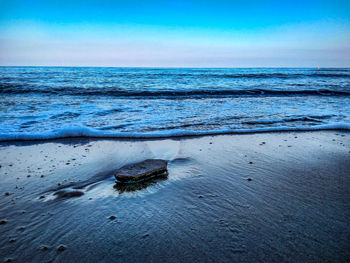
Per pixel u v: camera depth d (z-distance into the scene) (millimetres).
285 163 3393
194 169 3174
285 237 1726
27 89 12836
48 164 3375
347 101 10086
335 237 1726
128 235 1771
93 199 2373
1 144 4359
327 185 2666
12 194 2471
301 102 9781
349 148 4129
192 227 1867
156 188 2613
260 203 2258
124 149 4090
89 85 16062
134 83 18375
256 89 13938
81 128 5074
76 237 1753
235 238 1720
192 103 9414
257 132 5301
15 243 1685
